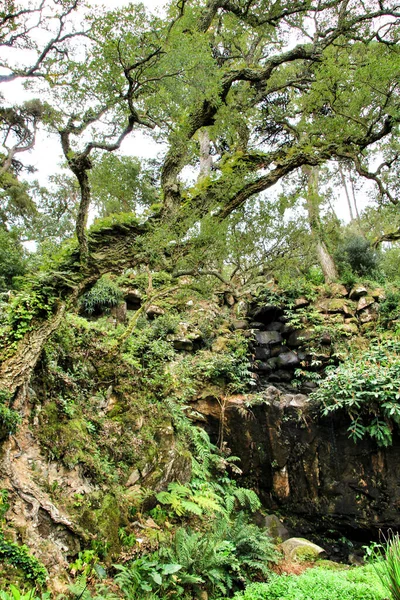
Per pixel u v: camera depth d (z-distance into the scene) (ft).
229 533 15.79
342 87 19.24
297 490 22.07
